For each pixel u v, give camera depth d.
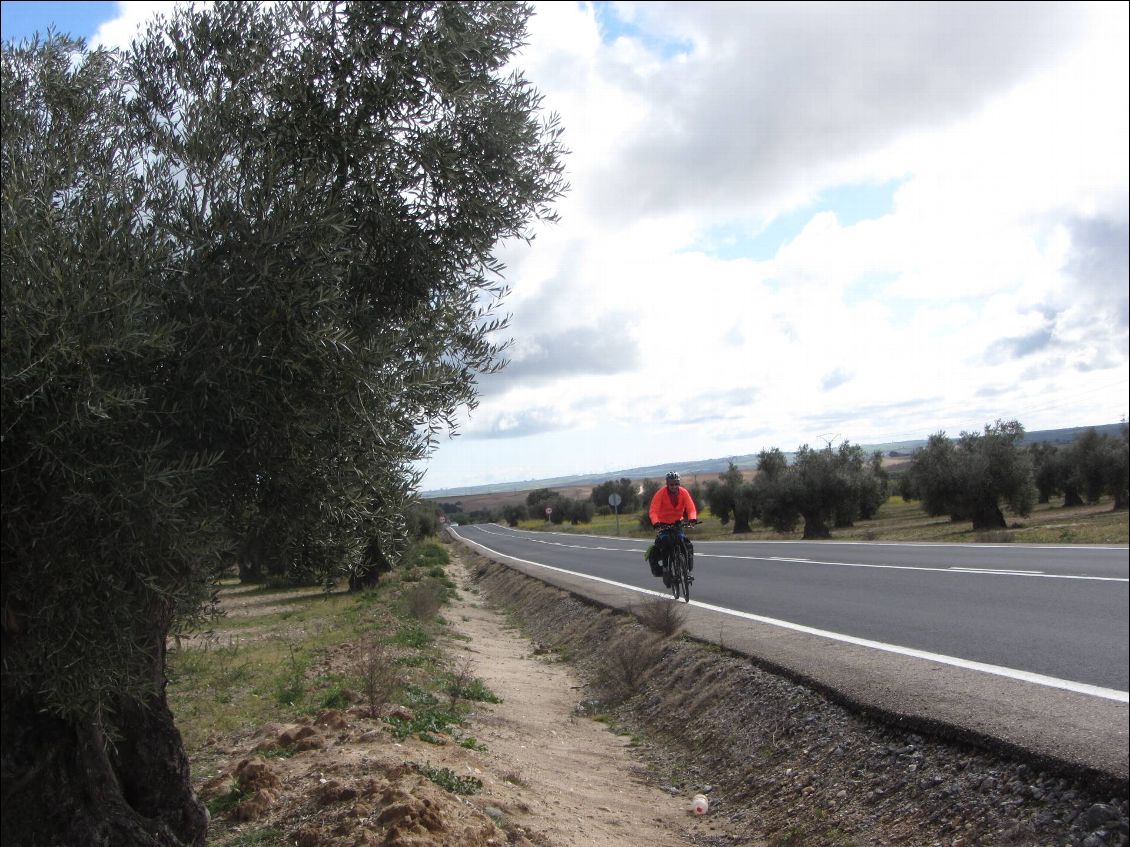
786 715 6.80
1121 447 41.78
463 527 128.50
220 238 3.12
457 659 12.62
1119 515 32.47
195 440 3.07
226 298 3.03
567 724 9.14
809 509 41.94
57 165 3.23
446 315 4.24
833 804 5.28
